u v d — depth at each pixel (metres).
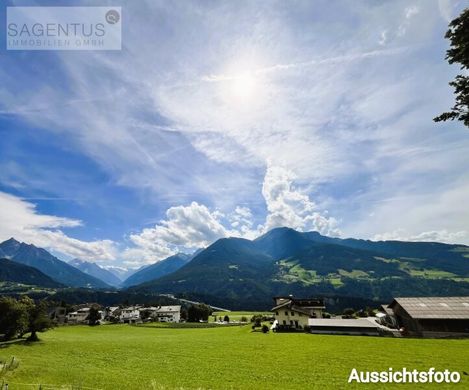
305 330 86.25
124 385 33.16
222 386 33.41
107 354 53.75
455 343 58.25
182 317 176.38
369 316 116.06
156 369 41.81
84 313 165.50
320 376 37.19
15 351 55.06
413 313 71.69
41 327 72.00
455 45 14.58
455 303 74.38
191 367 42.84
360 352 50.81
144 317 165.12
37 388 29.05
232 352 53.97
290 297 115.94
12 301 70.81
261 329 90.19
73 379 35.25
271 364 43.81
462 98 14.88
